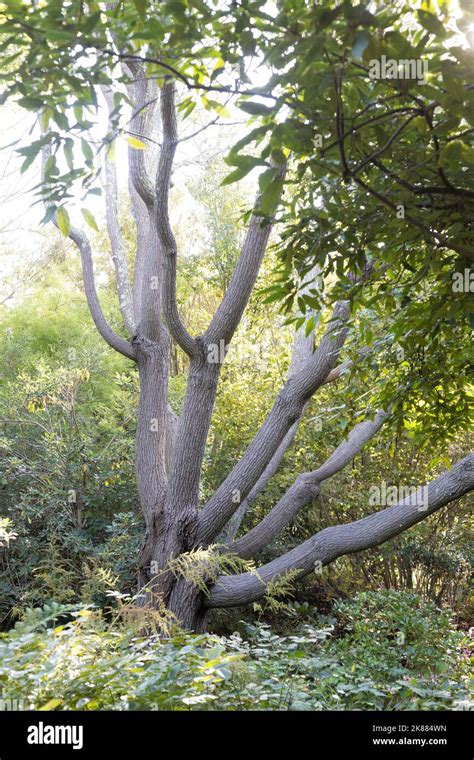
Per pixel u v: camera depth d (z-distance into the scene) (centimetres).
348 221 279
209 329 584
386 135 234
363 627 587
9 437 892
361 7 175
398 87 198
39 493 816
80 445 860
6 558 812
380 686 355
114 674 229
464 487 541
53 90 230
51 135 232
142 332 653
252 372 1000
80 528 832
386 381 546
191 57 223
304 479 668
